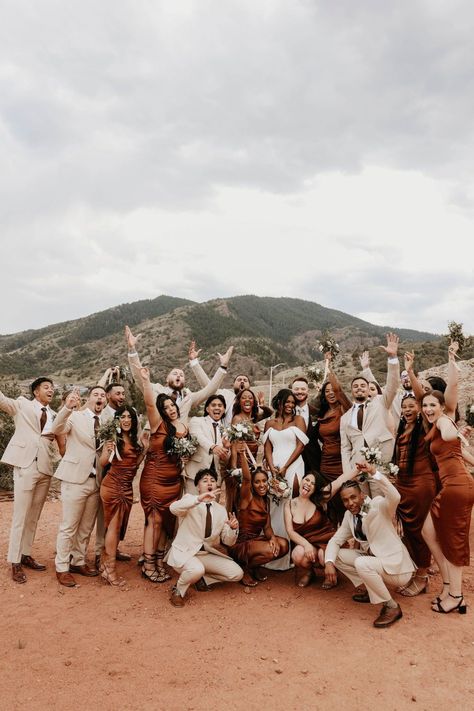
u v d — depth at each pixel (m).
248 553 6.41
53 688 4.10
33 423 6.71
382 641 4.88
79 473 6.46
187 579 5.77
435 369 27.41
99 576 6.74
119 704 3.89
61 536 6.40
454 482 5.42
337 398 7.06
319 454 7.29
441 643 4.82
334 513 6.84
